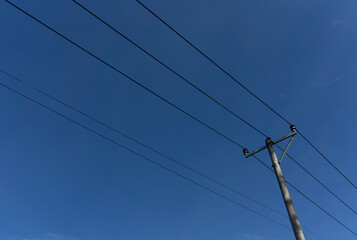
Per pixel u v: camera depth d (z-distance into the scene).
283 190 8.68
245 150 10.95
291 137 10.09
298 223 7.84
